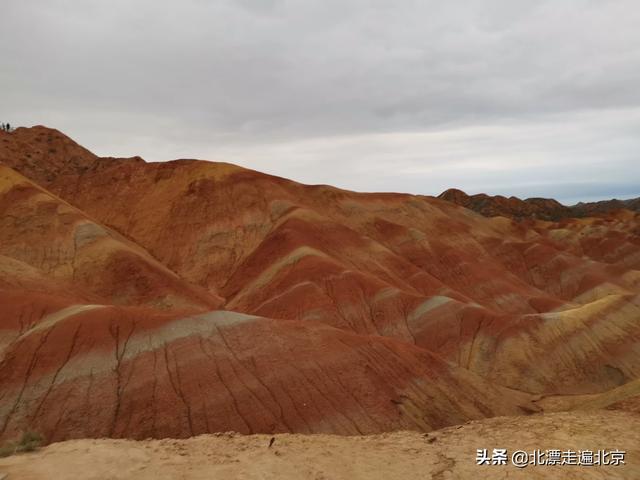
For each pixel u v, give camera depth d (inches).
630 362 2129.7
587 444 489.4
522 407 1585.9
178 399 1096.8
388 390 1273.4
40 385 1128.2
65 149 5123.0
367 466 451.5
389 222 4217.5
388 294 2593.5
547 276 4323.3
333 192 4448.8
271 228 3666.3
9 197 3181.6
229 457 455.2
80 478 379.6
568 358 2132.1
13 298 1526.8
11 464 408.2
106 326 1311.5
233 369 1200.2
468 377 1568.7
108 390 1113.4
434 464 455.8
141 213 3917.3
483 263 3946.9
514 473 424.8
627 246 5531.5
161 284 2655.0
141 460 433.4
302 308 2420.0
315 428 1088.2
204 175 4151.1
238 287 3061.0
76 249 2893.7
